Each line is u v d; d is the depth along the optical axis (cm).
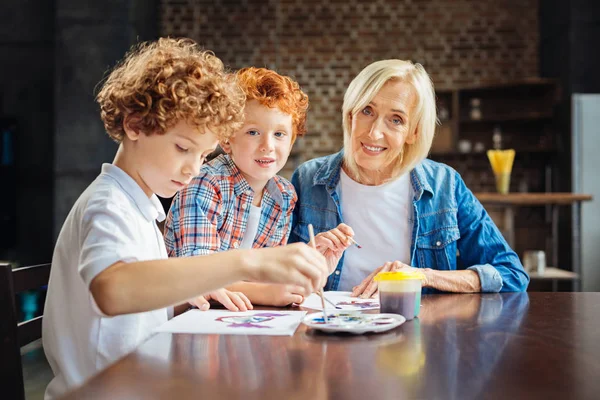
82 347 104
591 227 572
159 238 122
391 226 187
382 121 173
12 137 623
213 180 155
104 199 103
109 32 582
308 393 67
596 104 576
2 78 641
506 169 453
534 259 404
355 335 99
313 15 694
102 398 65
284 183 176
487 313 121
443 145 664
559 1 628
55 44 586
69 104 582
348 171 192
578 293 154
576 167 576
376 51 691
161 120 103
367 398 65
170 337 97
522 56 683
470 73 684
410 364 80
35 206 634
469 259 188
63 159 582
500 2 687
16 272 116
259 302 135
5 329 107
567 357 83
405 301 114
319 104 691
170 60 107
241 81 154
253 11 693
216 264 93
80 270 93
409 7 690
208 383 71
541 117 630
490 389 69
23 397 107
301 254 96
